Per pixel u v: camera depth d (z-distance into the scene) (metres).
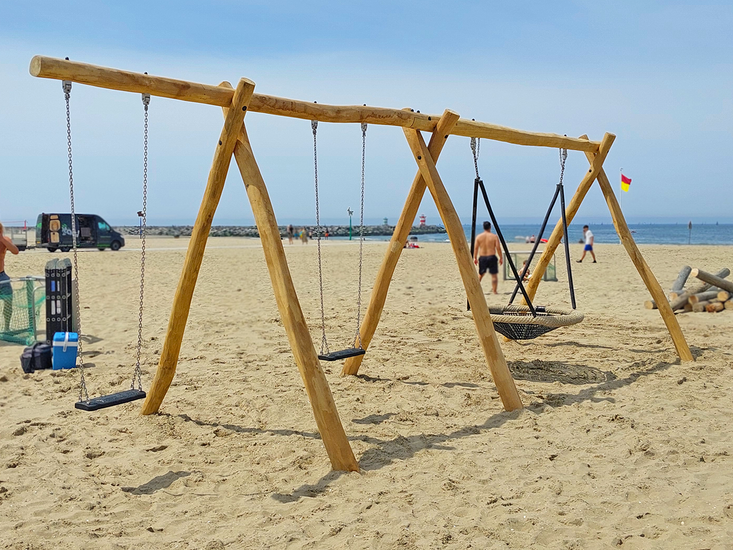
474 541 3.18
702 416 5.11
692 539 3.16
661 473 4.00
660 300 7.16
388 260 6.31
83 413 5.46
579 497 3.66
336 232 75.38
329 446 4.17
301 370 4.26
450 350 7.99
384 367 7.09
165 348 5.29
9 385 6.39
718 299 10.54
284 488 3.92
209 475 4.14
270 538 3.23
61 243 29.16
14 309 9.01
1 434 4.89
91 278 16.58
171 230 71.06
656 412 5.27
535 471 4.09
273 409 5.52
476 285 5.56
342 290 14.30
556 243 7.89
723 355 7.32
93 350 8.03
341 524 3.35
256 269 19.55
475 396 5.88
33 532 3.34
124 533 3.35
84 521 3.48
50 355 7.10
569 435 4.77
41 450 4.60
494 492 3.78
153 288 14.45
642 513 3.45
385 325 9.70
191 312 11.05
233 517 3.53
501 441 4.66
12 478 4.08
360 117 5.27
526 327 6.33
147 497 3.80
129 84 4.07
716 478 3.90
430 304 11.97
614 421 5.05
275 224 4.50
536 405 5.56
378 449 4.54
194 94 4.38
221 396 5.96
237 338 8.80
